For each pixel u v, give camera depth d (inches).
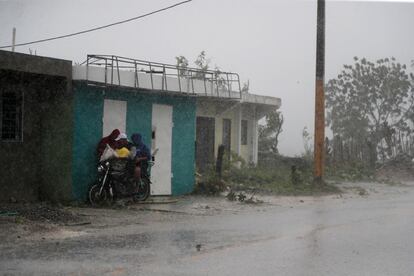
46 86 564.7
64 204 550.0
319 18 792.3
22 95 551.2
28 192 557.0
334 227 426.9
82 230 402.0
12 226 396.5
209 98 724.0
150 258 304.5
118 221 452.4
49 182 565.0
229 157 925.2
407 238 375.2
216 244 350.0
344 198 699.4
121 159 563.2
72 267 279.7
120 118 609.9
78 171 568.1
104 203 552.7
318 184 794.8
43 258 300.8
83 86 572.1
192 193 691.4
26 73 518.0
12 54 497.4
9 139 543.2
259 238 373.7
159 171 656.4
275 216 498.9
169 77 649.0
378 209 561.9
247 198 657.0
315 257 311.1
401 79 1825.8
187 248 335.3
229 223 449.4
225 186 717.3
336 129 1867.6
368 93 1847.9
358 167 1178.0
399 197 723.4
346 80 1884.8
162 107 660.1
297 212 532.7
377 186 944.3
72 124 561.0
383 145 1592.0
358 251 329.1
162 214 503.8
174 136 674.8
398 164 1358.3
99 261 294.8
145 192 597.0
